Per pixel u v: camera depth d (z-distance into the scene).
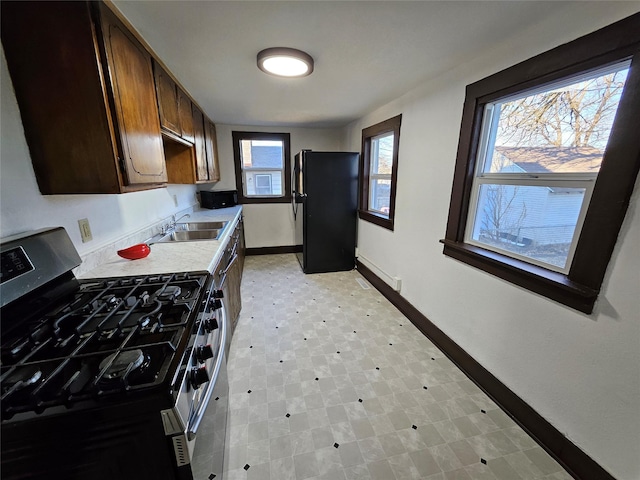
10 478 0.60
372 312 2.70
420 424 1.47
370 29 1.39
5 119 0.97
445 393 1.69
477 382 1.77
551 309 1.31
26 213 1.04
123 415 0.61
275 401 1.62
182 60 1.73
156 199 2.30
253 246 4.63
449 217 1.99
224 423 1.24
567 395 1.26
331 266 3.83
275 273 3.78
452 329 2.01
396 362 1.97
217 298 1.29
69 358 0.70
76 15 0.98
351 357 2.02
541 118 1.41
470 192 1.85
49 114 1.04
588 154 1.22
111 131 1.10
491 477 1.22
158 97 1.65
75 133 1.07
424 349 2.12
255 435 1.40
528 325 1.43
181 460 0.68
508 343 1.55
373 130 3.19
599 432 1.14
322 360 1.99
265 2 1.17
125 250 1.53
